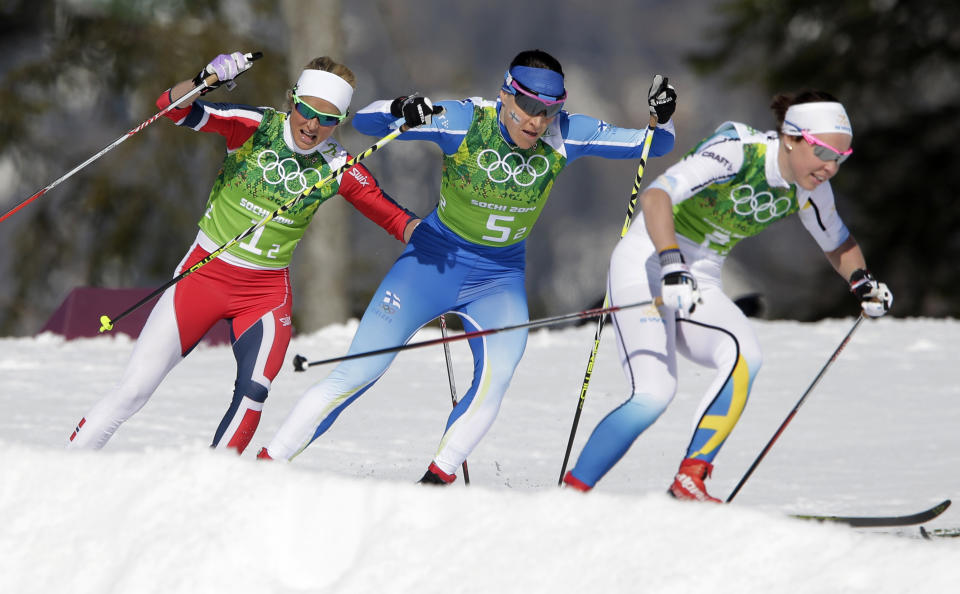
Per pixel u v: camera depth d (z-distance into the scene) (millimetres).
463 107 14484
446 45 127625
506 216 14844
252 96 59969
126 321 35094
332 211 53875
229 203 15492
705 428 12875
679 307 12359
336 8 53875
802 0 72812
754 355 13109
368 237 81000
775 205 13492
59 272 65375
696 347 13539
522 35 141750
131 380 15266
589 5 146500
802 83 73688
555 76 13914
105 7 61781
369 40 100562
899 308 70688
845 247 14508
